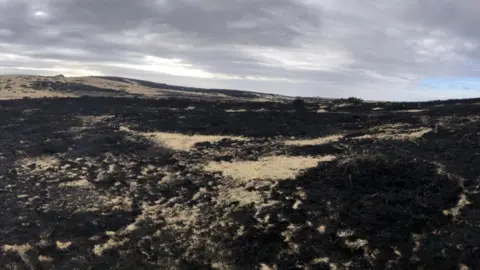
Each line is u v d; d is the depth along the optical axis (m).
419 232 16.61
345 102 52.53
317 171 23.72
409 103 49.91
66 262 17.77
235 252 17.47
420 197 18.75
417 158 22.97
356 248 16.31
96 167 30.62
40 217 22.09
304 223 18.58
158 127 44.19
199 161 30.89
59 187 26.66
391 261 15.30
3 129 44.78
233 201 21.78
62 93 80.31
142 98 61.28
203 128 42.69
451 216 17.00
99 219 21.50
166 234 19.47
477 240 15.20
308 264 16.08
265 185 23.28
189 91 129.88
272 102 55.03
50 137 40.41
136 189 25.80
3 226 21.17
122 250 18.44
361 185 20.98
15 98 66.19
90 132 41.88
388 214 17.92
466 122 31.38
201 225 20.03
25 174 29.66
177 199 23.58
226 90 140.25
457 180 19.36
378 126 36.72
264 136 38.28
